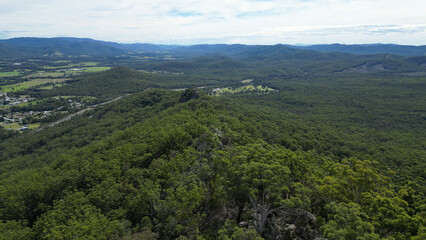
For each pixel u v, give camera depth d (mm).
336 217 29984
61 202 48625
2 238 40469
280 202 33031
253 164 36906
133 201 45750
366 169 41062
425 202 41750
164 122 100438
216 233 38094
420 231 28469
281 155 44469
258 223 36250
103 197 47906
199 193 40406
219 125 86188
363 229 27078
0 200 55188
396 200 37125
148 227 39375
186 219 38562
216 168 46438
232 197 36844
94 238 33500
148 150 69188
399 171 98438
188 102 149125
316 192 37500
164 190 47281
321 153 100188
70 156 89938
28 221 51094
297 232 36094
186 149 61938
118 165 61406
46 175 69750
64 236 34344
